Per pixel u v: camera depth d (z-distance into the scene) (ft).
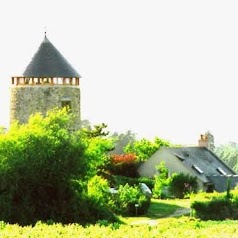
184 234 266.98
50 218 374.43
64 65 496.64
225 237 262.06
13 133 380.99
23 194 371.97
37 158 376.89
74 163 385.50
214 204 442.91
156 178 614.75
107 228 281.74
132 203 449.89
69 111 492.13
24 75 487.61
